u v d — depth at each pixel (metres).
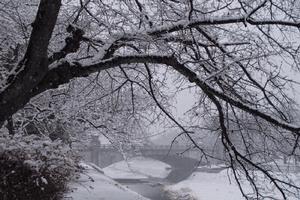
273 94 8.20
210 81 8.35
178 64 6.92
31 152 7.30
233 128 8.98
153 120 10.31
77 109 11.61
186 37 7.98
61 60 6.62
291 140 8.17
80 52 9.75
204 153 8.70
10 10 10.24
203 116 9.21
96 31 9.20
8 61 11.61
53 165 7.51
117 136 12.79
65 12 9.62
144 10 8.55
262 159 8.38
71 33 6.99
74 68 6.61
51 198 7.73
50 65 6.62
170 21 8.01
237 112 9.15
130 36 7.38
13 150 7.01
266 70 8.09
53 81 6.52
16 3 10.24
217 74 7.19
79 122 13.28
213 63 8.34
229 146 8.57
